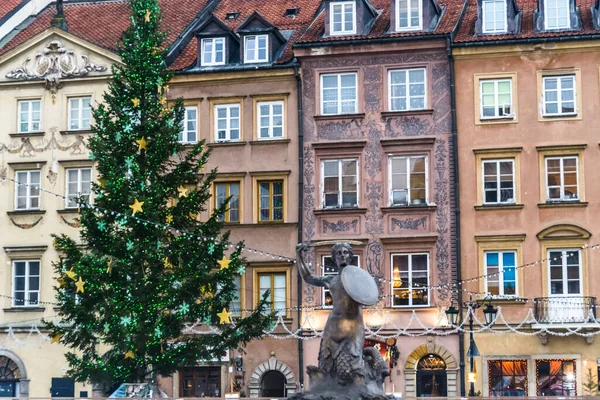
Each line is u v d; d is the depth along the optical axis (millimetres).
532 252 54719
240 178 58000
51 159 60469
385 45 56656
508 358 54281
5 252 60156
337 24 57938
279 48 59688
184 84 59094
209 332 55906
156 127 48531
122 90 49375
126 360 46781
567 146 54969
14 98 61312
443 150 55969
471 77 56094
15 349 59469
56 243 48219
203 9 64062
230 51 59500
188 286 46938
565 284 54406
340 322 25547
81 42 60719
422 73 56688
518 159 55375
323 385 25422
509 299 54531
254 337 48719
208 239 47781
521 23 57094
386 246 55906
